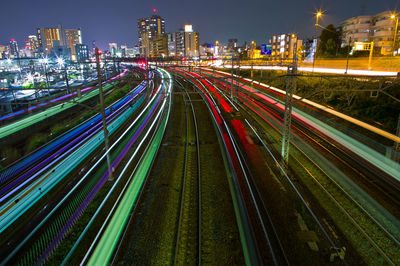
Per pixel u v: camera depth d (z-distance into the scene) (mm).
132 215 14602
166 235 13258
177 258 11836
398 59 38562
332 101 35562
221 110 39875
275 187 17438
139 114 39500
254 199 16031
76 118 36062
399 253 11766
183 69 101375
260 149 24391
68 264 11414
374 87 30656
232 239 12812
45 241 12828
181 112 41219
